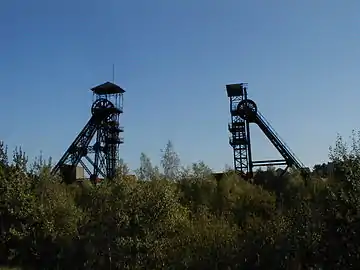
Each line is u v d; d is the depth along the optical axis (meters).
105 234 26.38
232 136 60.69
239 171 55.00
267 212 28.14
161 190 25.86
